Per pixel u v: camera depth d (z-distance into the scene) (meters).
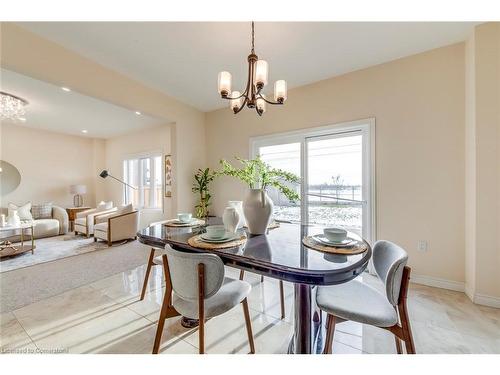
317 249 1.26
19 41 2.03
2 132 4.93
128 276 2.72
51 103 3.72
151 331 1.69
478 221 2.03
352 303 1.23
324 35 2.16
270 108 3.53
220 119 4.12
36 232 4.56
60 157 5.80
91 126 5.20
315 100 3.11
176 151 3.79
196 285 1.17
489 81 1.98
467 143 2.21
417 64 2.46
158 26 2.03
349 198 2.95
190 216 2.15
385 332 1.68
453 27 2.06
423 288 2.35
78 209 5.66
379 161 2.67
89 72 2.55
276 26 2.03
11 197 5.04
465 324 1.74
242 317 1.87
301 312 1.27
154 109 3.37
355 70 2.81
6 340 1.59
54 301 2.12
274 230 1.79
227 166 1.72
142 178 5.79
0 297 2.20
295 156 3.34
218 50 2.40
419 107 2.46
